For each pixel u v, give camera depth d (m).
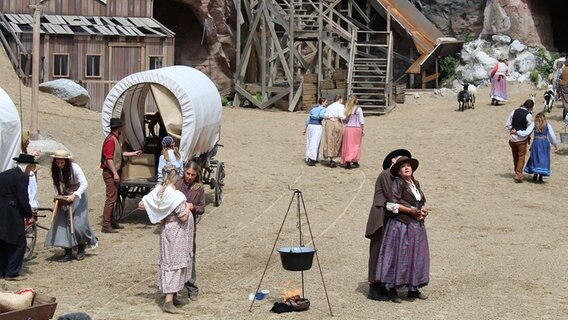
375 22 40.72
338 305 12.27
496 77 33.47
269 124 31.34
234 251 15.34
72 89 29.86
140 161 17.73
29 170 14.19
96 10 32.75
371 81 35.12
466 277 13.92
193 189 12.26
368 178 22.09
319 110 23.81
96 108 31.61
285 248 12.20
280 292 12.91
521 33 37.78
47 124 25.98
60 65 31.05
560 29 41.41
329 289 13.09
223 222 17.53
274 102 36.69
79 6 32.47
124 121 18.33
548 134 21.95
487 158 24.77
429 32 38.03
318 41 35.84
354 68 35.84
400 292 13.05
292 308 11.91
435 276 13.96
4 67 29.91
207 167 18.92
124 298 12.48
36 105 23.03
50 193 19.52
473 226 17.55
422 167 23.59
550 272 14.30
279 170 23.05
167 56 32.78
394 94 36.16
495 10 37.97
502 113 31.58
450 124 30.16
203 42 37.91
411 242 12.30
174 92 17.33
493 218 18.30
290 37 35.97
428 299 12.66
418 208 12.37
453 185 21.45
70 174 14.42
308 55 40.69
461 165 23.88
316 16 37.12
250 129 29.98
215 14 37.69
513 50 37.47
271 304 12.27
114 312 11.79
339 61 39.19
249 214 18.20
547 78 37.09
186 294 12.49
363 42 39.91
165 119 17.38
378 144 27.11
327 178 22.08
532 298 12.81
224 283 13.36
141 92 18.75
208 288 13.06
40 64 30.64
